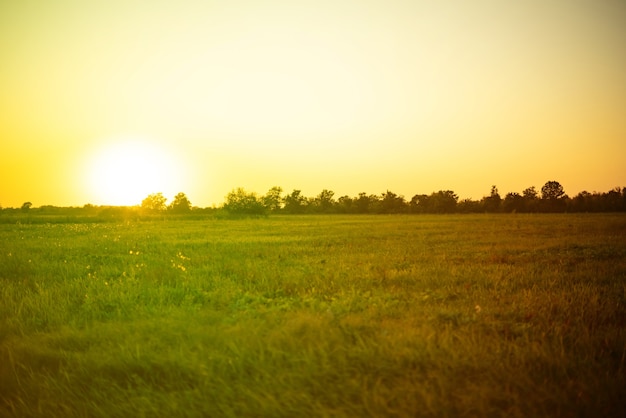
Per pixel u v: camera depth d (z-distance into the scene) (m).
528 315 7.42
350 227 36.53
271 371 5.09
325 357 5.27
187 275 11.87
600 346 5.89
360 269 12.95
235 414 4.30
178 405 4.46
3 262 13.72
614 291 9.34
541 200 91.81
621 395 4.48
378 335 6.05
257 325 6.76
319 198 117.12
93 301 8.70
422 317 7.15
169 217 62.00
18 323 7.26
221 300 9.00
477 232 27.94
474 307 8.02
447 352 5.42
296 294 9.98
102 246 19.92
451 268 12.65
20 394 4.80
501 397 4.35
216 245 20.62
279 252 17.56
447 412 4.14
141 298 9.09
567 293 9.08
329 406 4.37
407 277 11.40
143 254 16.80
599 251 16.16
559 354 5.42
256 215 73.06
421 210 107.56
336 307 8.02
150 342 6.07
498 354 5.35
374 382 4.75
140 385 4.95
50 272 12.20
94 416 4.38
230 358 5.36
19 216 55.78
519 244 19.50
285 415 4.22
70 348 6.12
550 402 4.32
